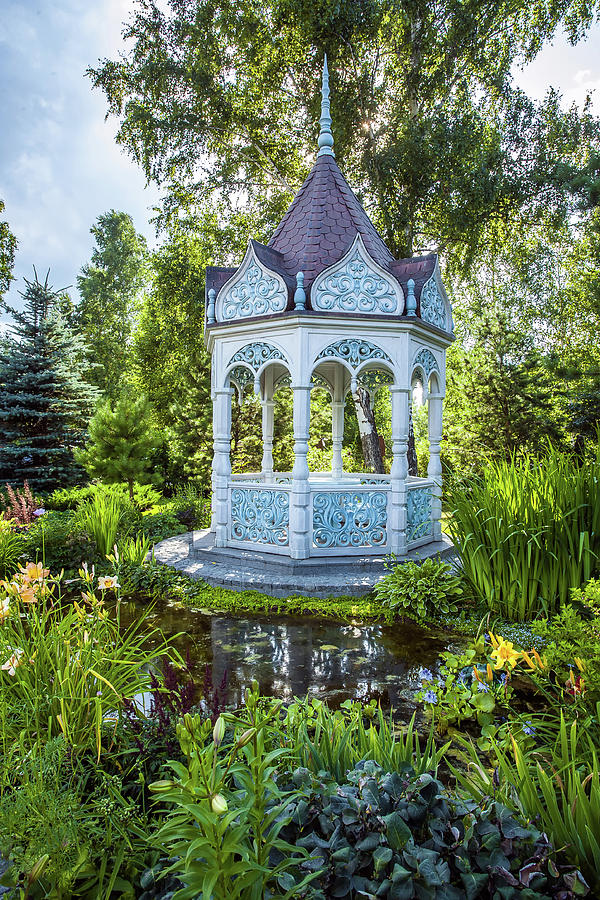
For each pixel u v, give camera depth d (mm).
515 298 14164
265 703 3113
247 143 13562
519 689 3361
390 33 12094
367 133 12062
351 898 1397
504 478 4965
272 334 6297
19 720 2104
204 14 12180
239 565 6387
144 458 11656
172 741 2002
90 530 6844
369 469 12477
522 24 12508
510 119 12242
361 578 5734
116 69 13016
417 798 1545
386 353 6254
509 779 1826
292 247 7016
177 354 15703
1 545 6176
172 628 4789
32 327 11734
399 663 3977
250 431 14031
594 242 11922
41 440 11430
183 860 1276
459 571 5273
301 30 11695
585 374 9875
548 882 1413
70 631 2605
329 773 1836
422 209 12234
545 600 4293
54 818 1524
